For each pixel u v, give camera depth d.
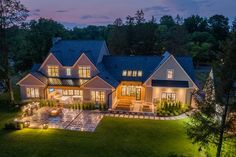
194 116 18.12
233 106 15.89
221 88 16.23
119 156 20.03
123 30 75.56
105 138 23.78
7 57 36.59
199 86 34.16
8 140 23.12
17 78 56.94
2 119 29.77
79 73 36.84
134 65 38.53
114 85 34.06
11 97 36.75
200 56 73.31
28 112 30.86
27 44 57.22
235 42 15.12
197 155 20.27
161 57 38.97
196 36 82.12
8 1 34.56
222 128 16.55
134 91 37.72
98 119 29.52
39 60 63.06
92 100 35.00
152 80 35.50
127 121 28.94
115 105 35.34
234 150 18.19
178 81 34.94
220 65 16.39
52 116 30.47
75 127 26.81
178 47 72.31
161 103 33.16
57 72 37.56
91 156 19.94
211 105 17.12
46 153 20.39
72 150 21.00
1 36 35.56
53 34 65.94
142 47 73.75
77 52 38.88
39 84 35.72
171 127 27.05
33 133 25.03
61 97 35.91
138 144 22.45
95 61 36.72
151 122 28.66
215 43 77.56
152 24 80.12
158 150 21.23
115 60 40.06
